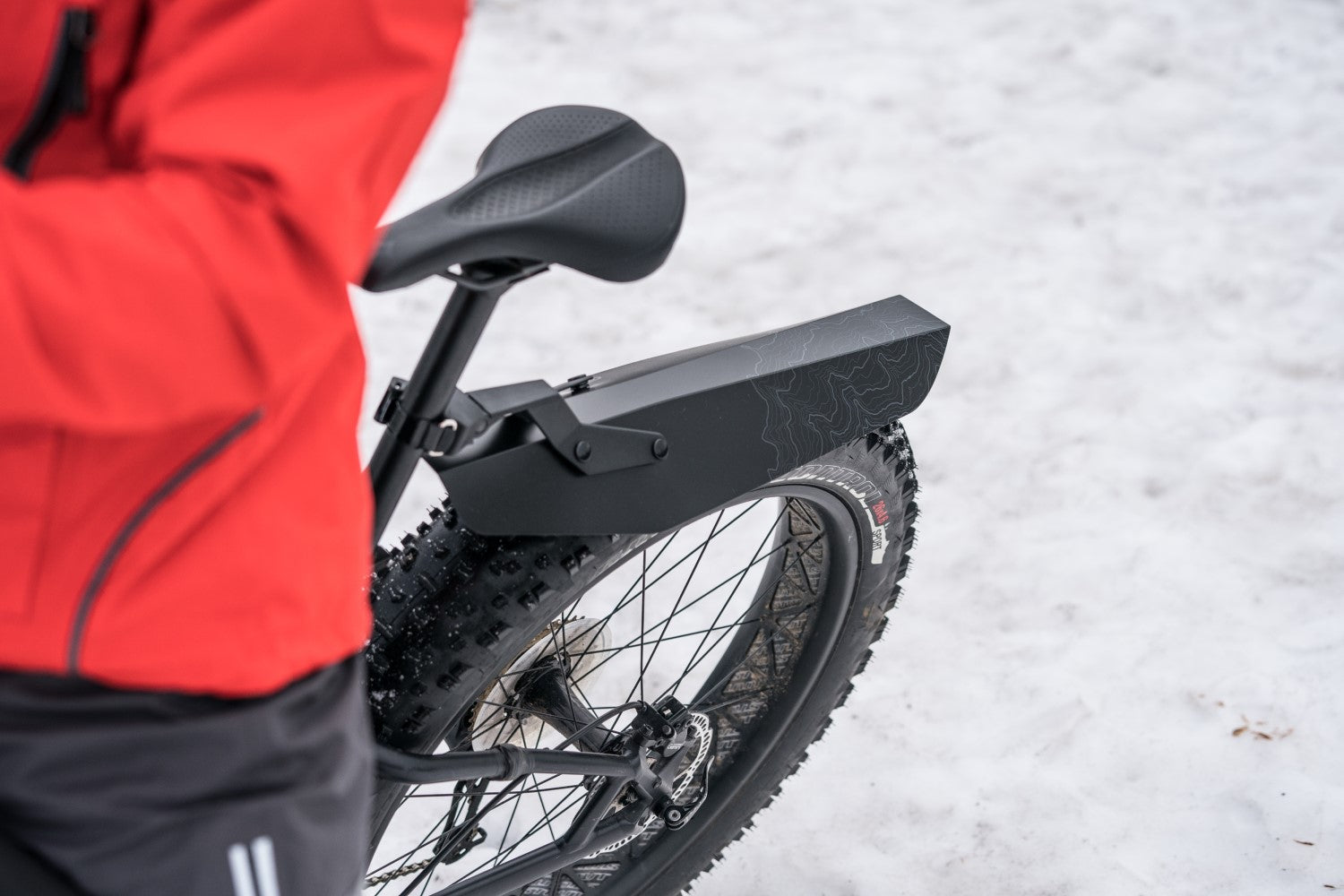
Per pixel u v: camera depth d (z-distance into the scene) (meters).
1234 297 2.84
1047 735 1.94
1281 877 1.74
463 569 1.16
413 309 2.68
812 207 3.05
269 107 0.64
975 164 3.22
